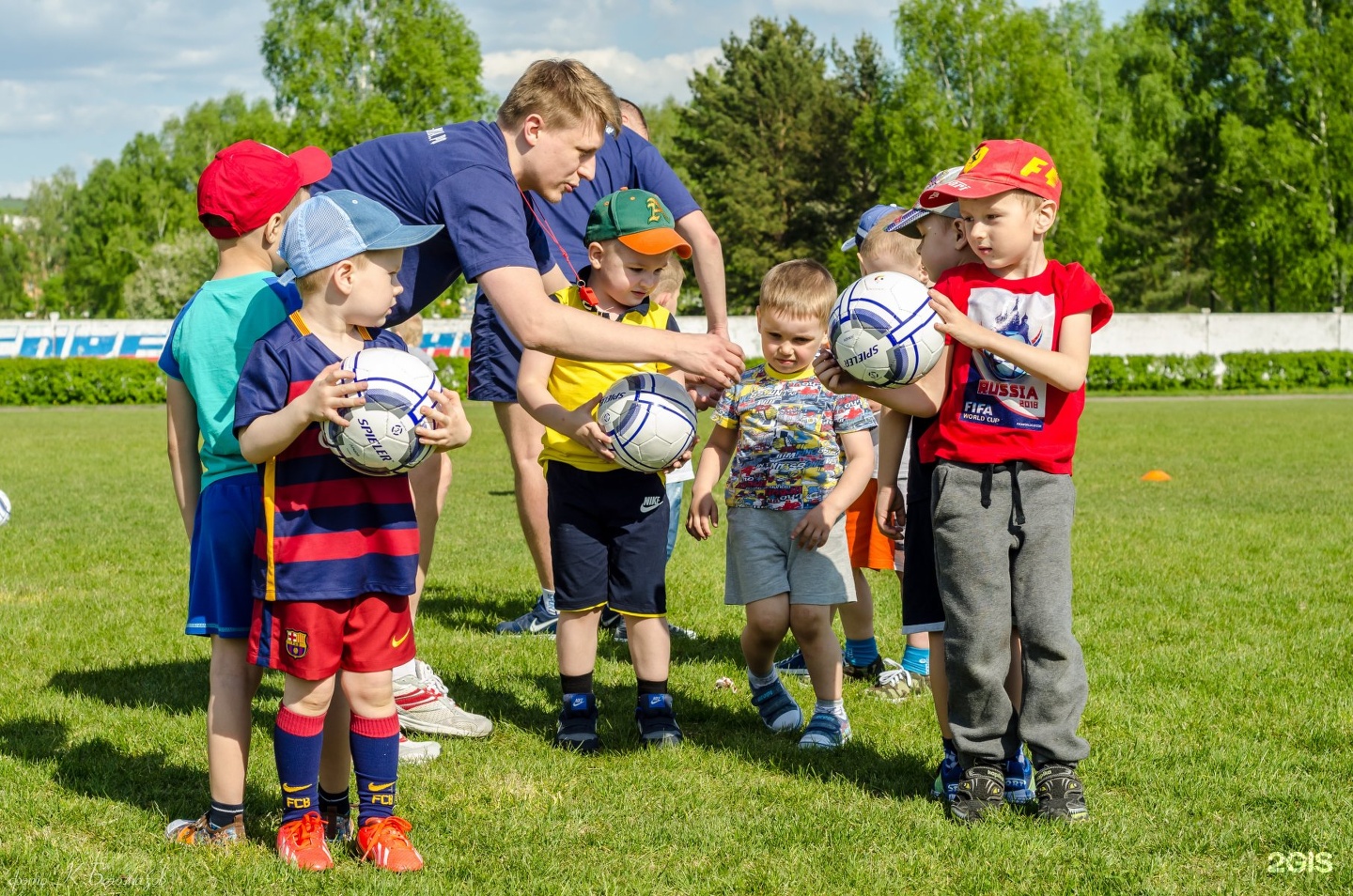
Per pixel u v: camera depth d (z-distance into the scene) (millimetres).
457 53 46656
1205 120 54781
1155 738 4215
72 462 14742
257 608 3078
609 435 3803
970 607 3396
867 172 56625
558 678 5137
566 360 4227
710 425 19172
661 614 4230
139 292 59375
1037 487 3406
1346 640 5637
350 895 2920
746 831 3383
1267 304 57969
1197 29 55875
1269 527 9219
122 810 3529
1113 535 8789
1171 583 6996
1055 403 3422
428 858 3184
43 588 6996
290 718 3096
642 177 5695
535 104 3764
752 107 57250
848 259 53562
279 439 2932
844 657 5281
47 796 3635
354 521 3049
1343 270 45562
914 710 4703
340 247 3039
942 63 45812
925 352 3416
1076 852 3227
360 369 2947
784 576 4297
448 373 32781
